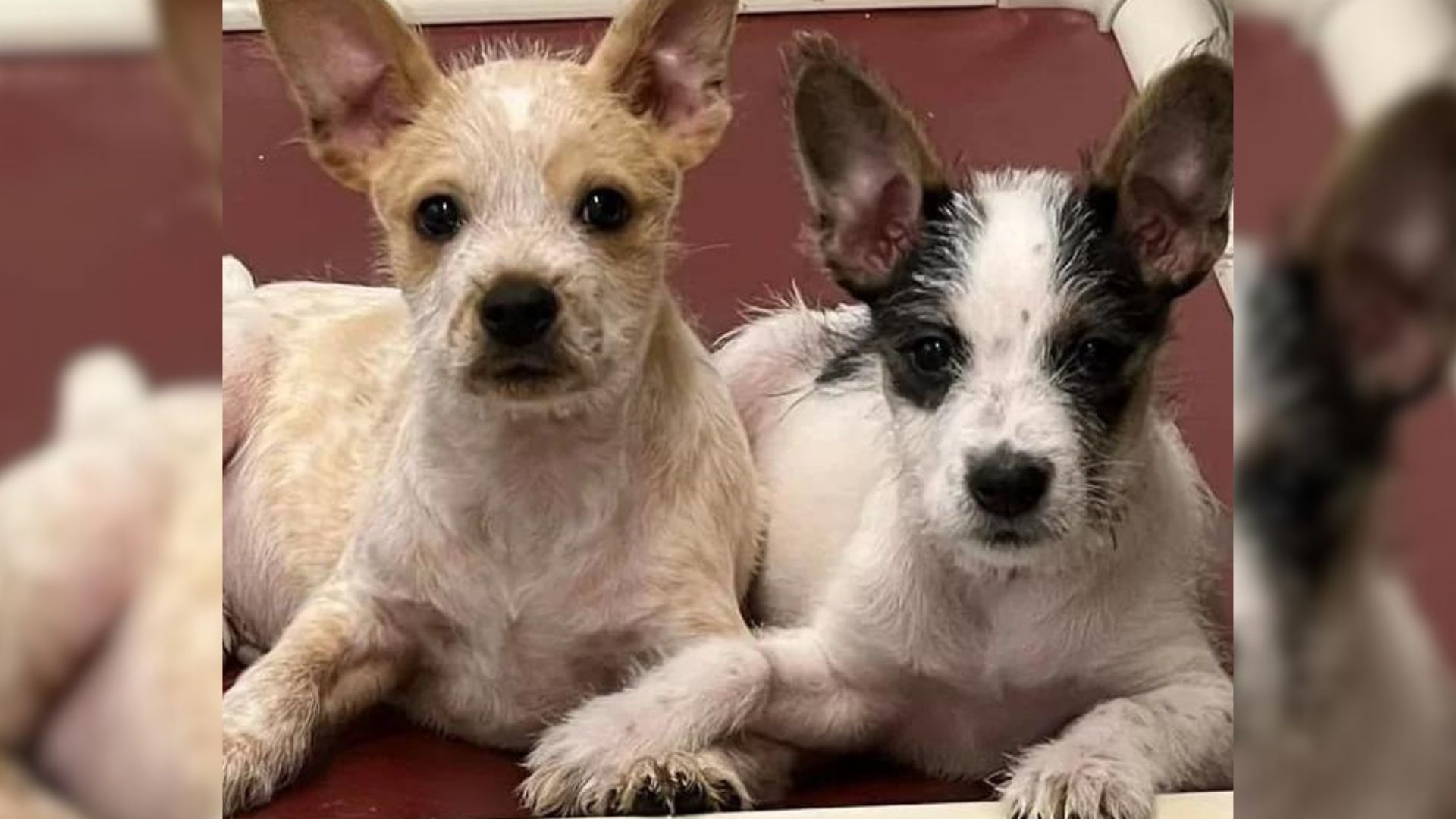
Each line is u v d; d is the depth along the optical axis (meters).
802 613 0.82
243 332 0.90
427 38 1.09
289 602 0.84
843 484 0.84
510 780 0.77
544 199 0.73
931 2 1.22
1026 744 0.77
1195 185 0.73
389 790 0.76
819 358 0.91
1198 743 0.72
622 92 0.76
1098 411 0.72
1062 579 0.74
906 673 0.77
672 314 0.79
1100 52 1.18
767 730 0.77
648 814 0.72
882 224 0.76
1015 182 0.76
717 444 0.81
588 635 0.78
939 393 0.72
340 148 0.77
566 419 0.75
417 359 0.76
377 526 0.78
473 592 0.77
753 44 1.16
